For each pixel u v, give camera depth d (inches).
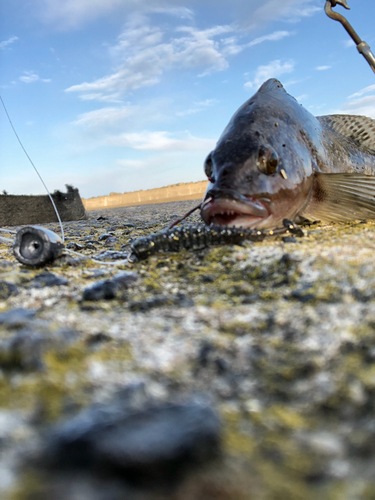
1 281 3.3
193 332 2.2
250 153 4.4
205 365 1.9
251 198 4.3
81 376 1.8
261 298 2.7
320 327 2.1
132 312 2.7
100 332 2.2
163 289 3.1
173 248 4.1
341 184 5.1
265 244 4.0
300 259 3.2
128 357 2.0
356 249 3.4
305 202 5.1
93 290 3.0
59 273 3.8
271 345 2.0
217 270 3.4
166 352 2.0
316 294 2.6
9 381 1.8
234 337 2.2
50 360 1.9
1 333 2.2
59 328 2.2
